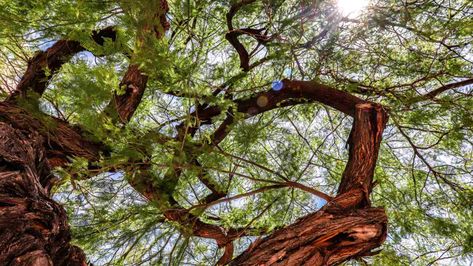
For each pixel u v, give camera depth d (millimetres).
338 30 3102
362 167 2215
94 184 2873
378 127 2391
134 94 2553
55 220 1530
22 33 2652
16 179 1530
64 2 2301
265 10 3111
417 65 3301
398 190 3445
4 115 2180
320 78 3523
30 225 1402
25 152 1834
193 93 1969
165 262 2969
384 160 3646
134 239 2854
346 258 1831
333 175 3727
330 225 1805
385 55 3273
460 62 3270
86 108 1864
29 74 2840
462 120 3164
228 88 3129
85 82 1811
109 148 2395
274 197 3119
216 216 3256
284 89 3137
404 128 3578
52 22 2445
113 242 2854
